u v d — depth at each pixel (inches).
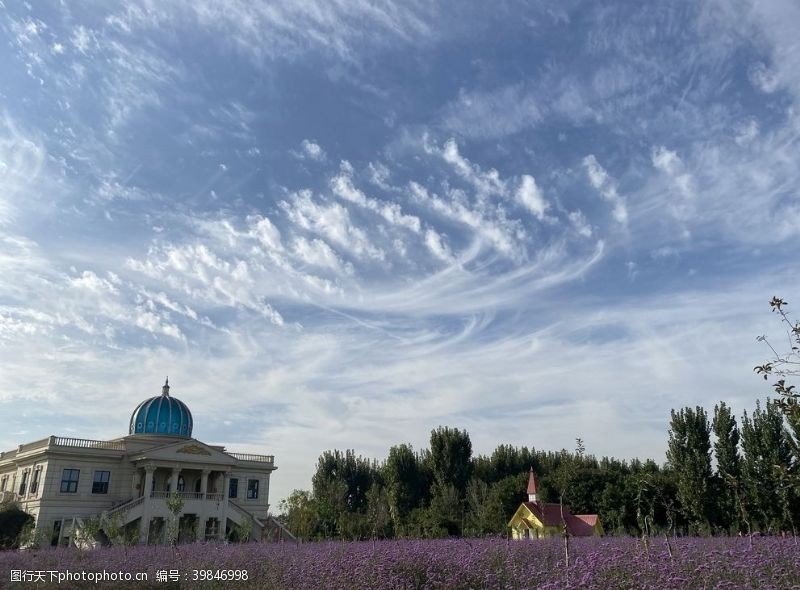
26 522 1943.9
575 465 2815.0
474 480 3004.4
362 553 753.6
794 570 492.7
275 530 2305.6
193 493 2347.4
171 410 2647.6
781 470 420.2
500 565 652.1
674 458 2180.1
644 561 513.3
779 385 358.6
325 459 3708.2
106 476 2368.4
